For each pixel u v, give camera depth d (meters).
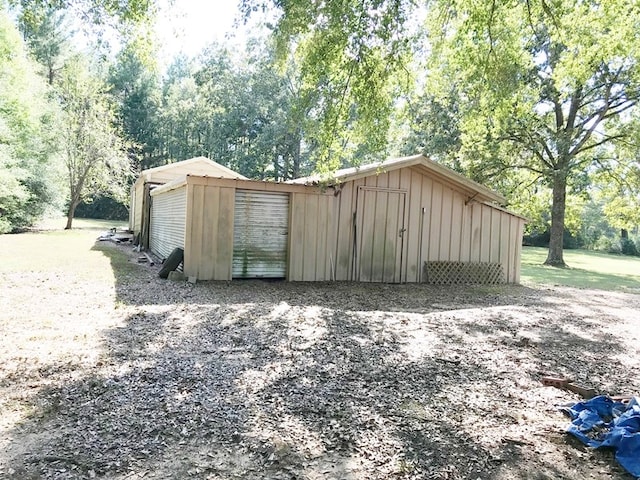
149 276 8.68
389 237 10.20
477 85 8.97
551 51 15.12
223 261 8.68
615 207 19.25
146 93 38.25
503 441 2.64
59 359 3.71
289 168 35.19
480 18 7.32
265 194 9.07
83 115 21.53
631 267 19.72
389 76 7.34
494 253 11.32
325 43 6.65
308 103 7.64
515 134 16.69
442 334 5.25
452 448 2.54
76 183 21.75
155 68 8.23
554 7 7.83
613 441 2.52
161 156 38.41
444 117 18.59
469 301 8.13
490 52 7.93
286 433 2.63
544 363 4.31
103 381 3.28
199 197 8.44
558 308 7.73
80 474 2.14
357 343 4.66
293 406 3.01
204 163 17.11
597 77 15.32
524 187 18.62
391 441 2.59
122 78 36.84
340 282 9.57
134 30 7.61
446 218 10.76
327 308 6.50
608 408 2.98
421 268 10.56
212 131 36.06
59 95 21.84
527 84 14.42
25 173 17.58
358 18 6.41
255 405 3.00
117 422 2.67
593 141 17.14
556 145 16.67
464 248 10.98
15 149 17.36
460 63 8.26
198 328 4.97
